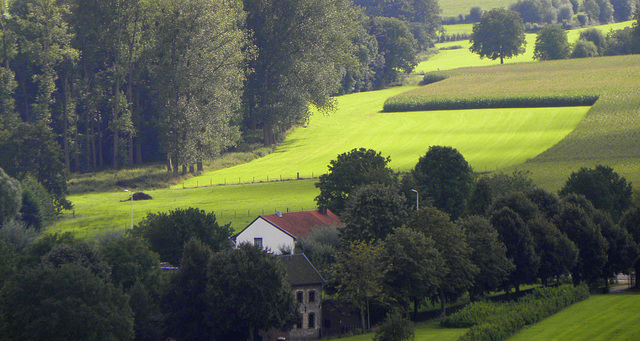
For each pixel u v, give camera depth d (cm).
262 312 8625
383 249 9288
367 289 9031
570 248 10619
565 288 9344
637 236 11888
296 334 9538
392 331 7181
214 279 8788
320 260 10738
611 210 13750
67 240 10225
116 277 9388
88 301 7481
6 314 7419
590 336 7125
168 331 8975
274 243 11706
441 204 13488
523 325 7806
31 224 14512
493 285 10069
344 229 10638
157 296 9381
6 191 14238
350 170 13388
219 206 15975
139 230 11550
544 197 12606
